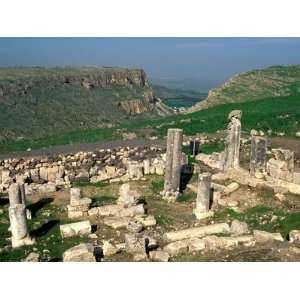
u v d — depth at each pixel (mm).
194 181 28625
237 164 28781
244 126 42188
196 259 16516
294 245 16812
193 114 56406
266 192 25500
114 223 21531
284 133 39562
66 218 22953
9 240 20094
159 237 20203
